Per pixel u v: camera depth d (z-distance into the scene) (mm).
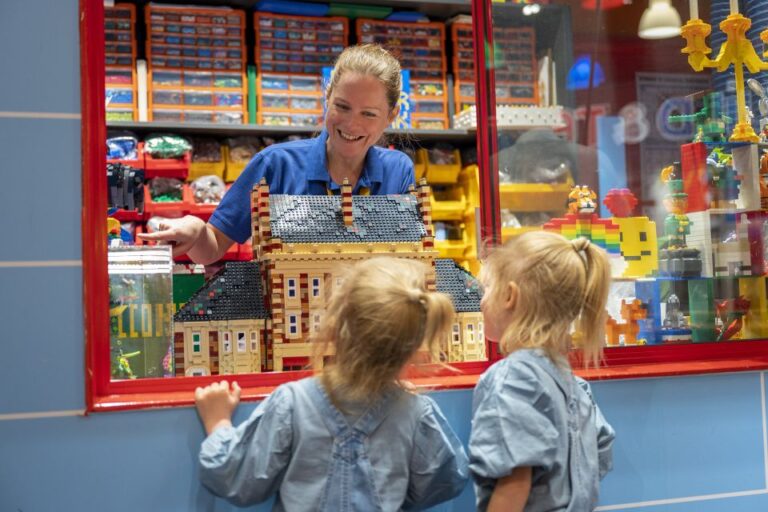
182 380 1777
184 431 1721
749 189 2371
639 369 2078
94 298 1719
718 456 2113
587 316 1745
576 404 1718
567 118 2447
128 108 3562
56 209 1698
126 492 1691
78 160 1715
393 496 1583
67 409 1674
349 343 1579
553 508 1641
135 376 1807
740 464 2133
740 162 2379
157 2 3680
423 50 3918
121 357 1804
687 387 2096
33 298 1674
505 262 1758
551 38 2422
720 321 2297
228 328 1858
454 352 2037
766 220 2365
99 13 1767
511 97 2352
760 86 2434
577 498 1662
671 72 2545
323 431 1572
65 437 1671
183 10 3639
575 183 2432
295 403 1593
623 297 2227
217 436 1640
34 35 1708
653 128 2527
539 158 2361
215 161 3650
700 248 2320
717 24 2502
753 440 2148
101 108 1758
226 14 3686
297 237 1884
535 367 1664
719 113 2449
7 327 1658
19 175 1683
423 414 1648
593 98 2482
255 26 3746
